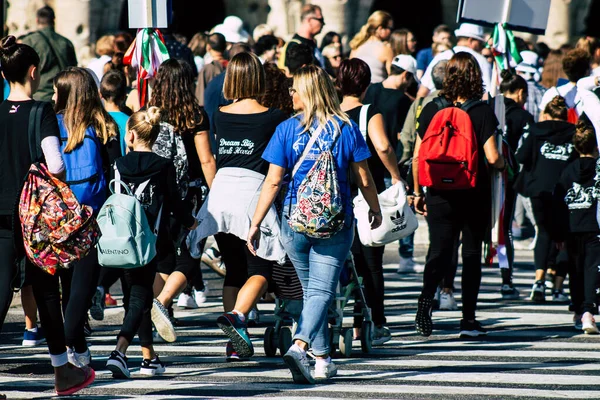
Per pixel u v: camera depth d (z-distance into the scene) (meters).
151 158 17.75
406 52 34.06
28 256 15.48
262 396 16.31
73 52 32.41
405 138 27.88
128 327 17.59
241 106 19.06
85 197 17.83
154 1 22.48
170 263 20.03
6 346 20.95
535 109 33.91
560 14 54.81
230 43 38.75
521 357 19.94
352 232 17.08
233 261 19.42
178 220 18.03
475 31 31.36
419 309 21.31
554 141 26.67
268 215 18.78
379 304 21.03
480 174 21.03
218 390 16.75
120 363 17.50
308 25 34.62
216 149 19.31
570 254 23.56
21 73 15.97
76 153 17.89
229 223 18.86
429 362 19.38
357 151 16.91
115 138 19.22
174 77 20.17
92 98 18.22
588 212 22.72
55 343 15.96
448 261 21.39
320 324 17.03
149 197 17.59
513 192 27.25
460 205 21.06
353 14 52.59
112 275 22.08
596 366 19.12
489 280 30.98
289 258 18.39
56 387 16.12
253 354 20.12
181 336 22.17
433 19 70.69
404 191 20.06
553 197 23.33
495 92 25.70
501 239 22.75
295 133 16.86
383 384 17.34
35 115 15.74
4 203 15.68
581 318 23.12
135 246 17.06
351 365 19.06
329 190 16.52
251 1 55.25
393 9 70.56
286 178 18.77
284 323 21.61
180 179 19.72
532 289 27.33
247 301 18.55
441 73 26.53
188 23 71.88
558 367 19.02
